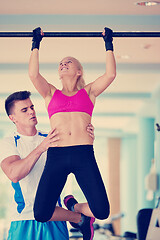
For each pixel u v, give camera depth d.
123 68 7.55
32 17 5.48
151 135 12.16
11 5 5.21
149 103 10.38
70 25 5.48
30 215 3.33
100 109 11.86
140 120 12.30
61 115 2.92
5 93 9.68
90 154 2.86
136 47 6.55
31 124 3.47
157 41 6.20
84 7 5.29
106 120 13.45
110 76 3.00
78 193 15.80
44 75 7.79
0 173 13.94
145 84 8.99
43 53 6.88
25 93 3.53
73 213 3.23
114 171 16.23
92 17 5.51
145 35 3.30
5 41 6.21
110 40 3.20
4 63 7.50
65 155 2.83
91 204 2.80
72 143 2.86
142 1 5.06
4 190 14.72
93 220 3.25
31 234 3.30
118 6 5.27
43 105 10.84
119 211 15.95
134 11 5.43
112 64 3.06
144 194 11.91
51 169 2.82
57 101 2.94
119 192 16.09
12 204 3.41
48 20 5.48
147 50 6.72
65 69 3.04
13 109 3.49
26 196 3.35
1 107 11.24
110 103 10.82
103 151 16.64
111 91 9.79
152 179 9.73
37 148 3.07
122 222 15.84
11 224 3.38
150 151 12.06
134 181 15.89
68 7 5.30
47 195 2.79
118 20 5.52
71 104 2.93
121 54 6.98
